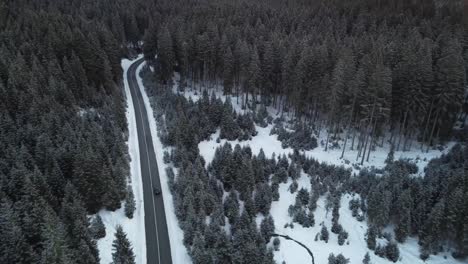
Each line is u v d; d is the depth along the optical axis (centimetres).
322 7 12162
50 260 2983
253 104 7956
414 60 6291
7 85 6381
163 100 8006
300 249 4334
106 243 4206
